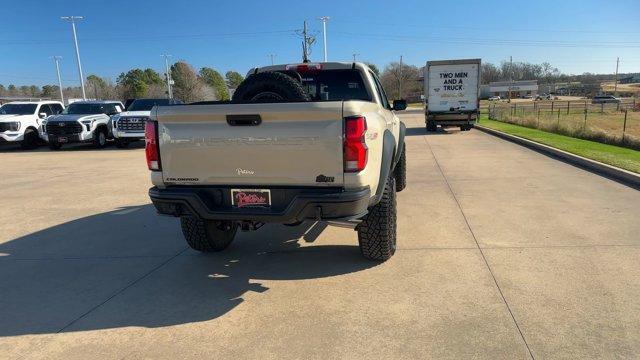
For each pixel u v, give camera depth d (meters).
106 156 15.72
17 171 12.40
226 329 3.56
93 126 18.19
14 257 5.32
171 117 4.02
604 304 3.69
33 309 3.98
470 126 22.30
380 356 3.11
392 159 4.79
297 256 5.09
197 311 3.87
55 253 5.43
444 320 3.54
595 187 7.93
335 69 5.66
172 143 4.07
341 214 3.79
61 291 4.35
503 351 3.11
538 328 3.38
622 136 14.84
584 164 10.37
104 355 3.26
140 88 80.00
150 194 4.19
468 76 21.11
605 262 4.53
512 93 135.75
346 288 4.19
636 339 3.20
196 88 81.44
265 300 4.03
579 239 5.23
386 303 3.86
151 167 4.20
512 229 5.69
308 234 5.89
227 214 3.98
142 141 21.16
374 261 4.80
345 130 3.69
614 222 5.83
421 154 13.29
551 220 6.01
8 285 4.51
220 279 4.54
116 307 3.99
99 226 6.55
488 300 3.83
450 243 5.26
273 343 3.33
